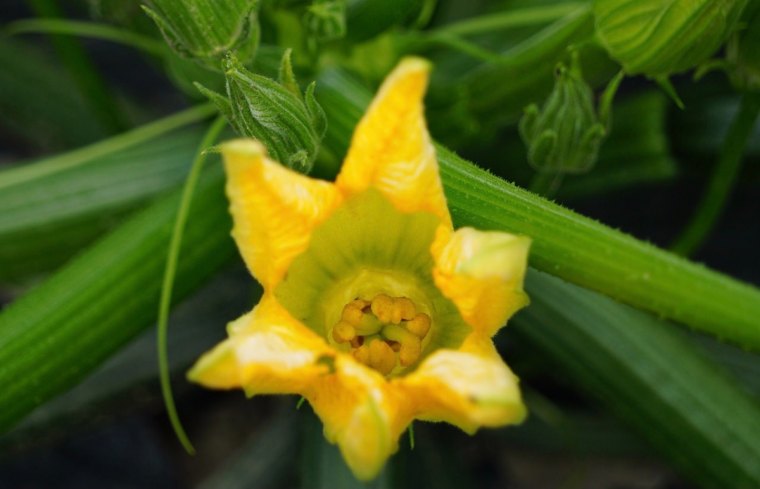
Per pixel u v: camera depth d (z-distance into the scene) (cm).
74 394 65
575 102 50
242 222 38
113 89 79
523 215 44
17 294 80
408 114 38
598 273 44
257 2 46
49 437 66
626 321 58
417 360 43
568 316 58
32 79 73
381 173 39
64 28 61
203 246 52
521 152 67
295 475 73
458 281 39
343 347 43
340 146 52
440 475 69
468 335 40
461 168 44
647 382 57
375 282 43
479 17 69
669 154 65
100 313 49
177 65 55
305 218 39
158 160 59
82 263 50
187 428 82
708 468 56
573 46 52
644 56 47
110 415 67
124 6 60
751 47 49
